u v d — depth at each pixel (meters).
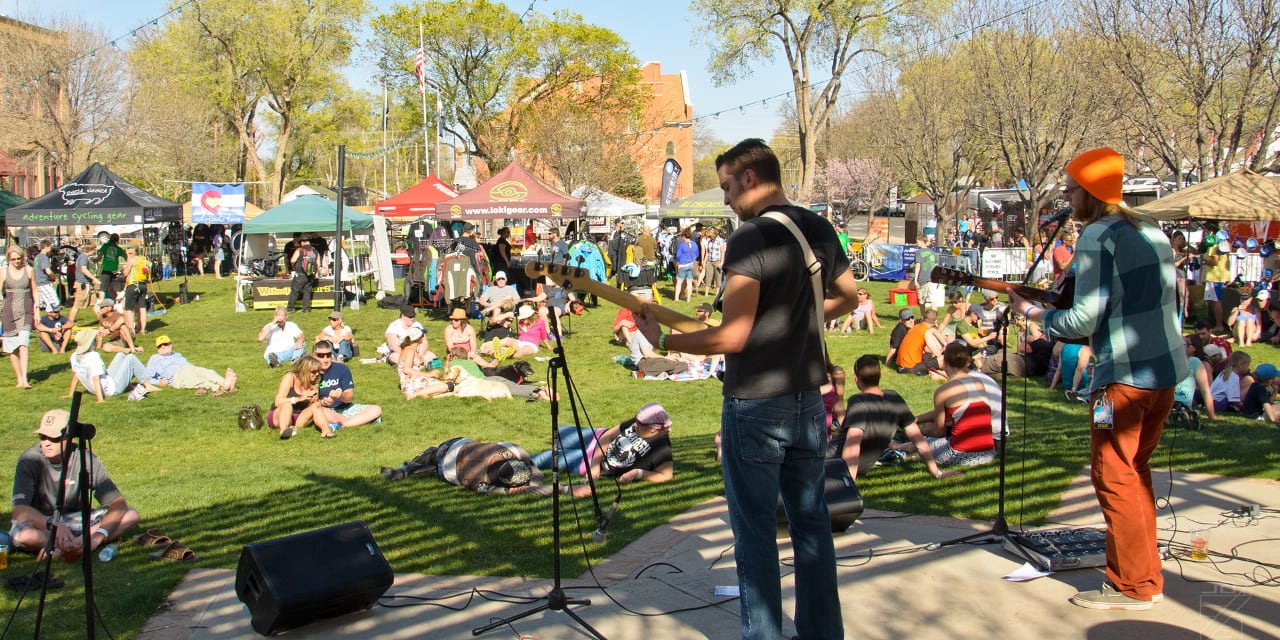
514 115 43.84
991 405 7.05
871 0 32.84
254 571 3.92
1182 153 22.56
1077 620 3.74
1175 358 3.72
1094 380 3.82
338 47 45.19
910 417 6.61
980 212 40.88
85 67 35.31
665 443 6.90
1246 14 17.77
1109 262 3.68
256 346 15.83
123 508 5.59
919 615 3.84
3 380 12.96
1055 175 25.67
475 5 41.72
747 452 3.07
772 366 3.04
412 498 6.56
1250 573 4.21
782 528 4.92
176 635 4.05
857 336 16.56
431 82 40.00
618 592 4.30
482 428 9.88
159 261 27.50
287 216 20.45
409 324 13.96
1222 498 5.59
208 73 44.06
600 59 42.38
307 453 8.86
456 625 3.98
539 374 13.25
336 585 3.94
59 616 4.31
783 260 2.99
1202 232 21.42
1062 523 5.20
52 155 35.66
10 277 12.19
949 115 31.97
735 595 4.19
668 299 22.91
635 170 43.53
